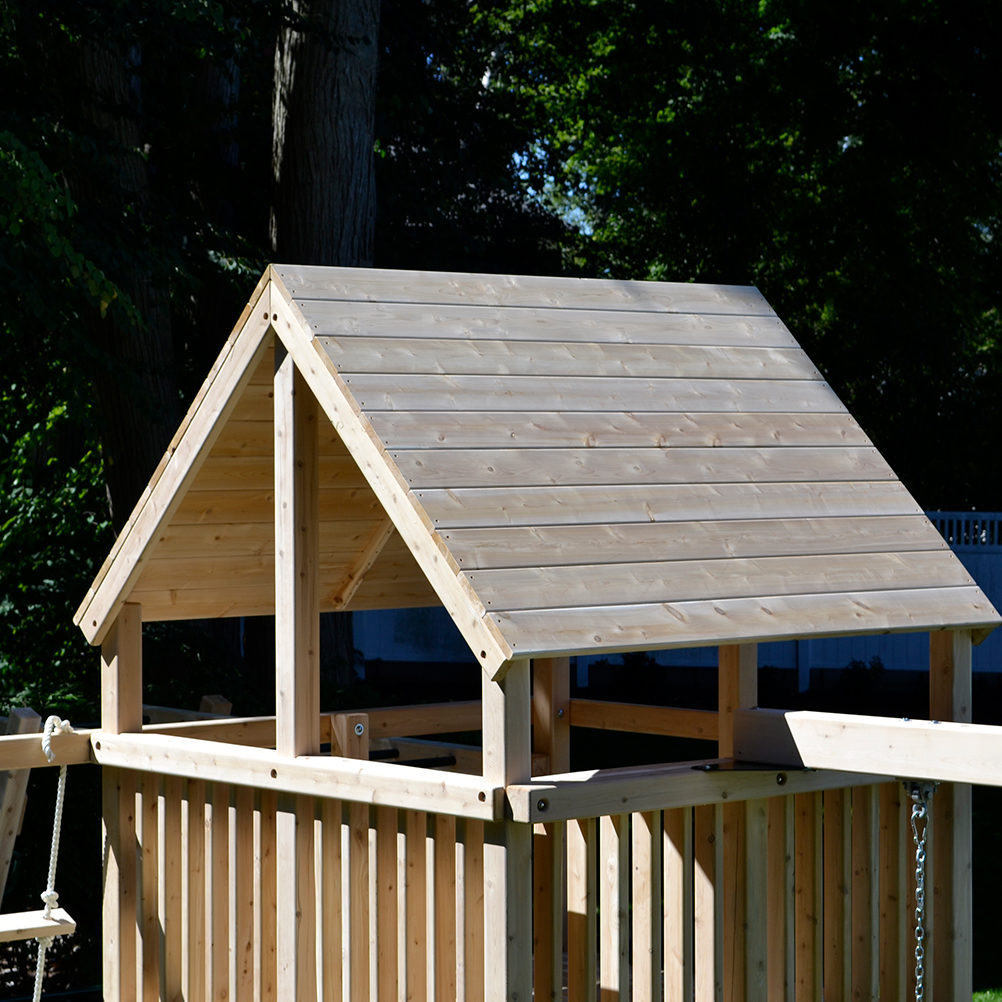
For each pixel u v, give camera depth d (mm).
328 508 6797
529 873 4324
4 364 11758
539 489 4688
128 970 6117
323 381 4871
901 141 22594
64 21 10984
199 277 13453
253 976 5582
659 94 23734
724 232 23391
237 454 5836
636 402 5348
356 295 5215
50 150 10422
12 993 9125
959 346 25250
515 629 4109
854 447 5750
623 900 4637
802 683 21109
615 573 4504
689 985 4754
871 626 4844
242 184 14688
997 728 4266
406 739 7562
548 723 7496
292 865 5199
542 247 21469
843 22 22219
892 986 5379
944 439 25453
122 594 6051
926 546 5418
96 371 11789
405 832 4793
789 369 6020
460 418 4820
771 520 5113
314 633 5133
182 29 12078
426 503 4410
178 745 5609
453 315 5348
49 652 11320
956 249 23875
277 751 5191
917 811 4633
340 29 12492
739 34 22344
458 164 17281
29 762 5969
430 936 4664
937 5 21922
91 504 12898
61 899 8492
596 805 4340
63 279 9891
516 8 23359
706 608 4547
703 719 6953
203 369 14883
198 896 5832
